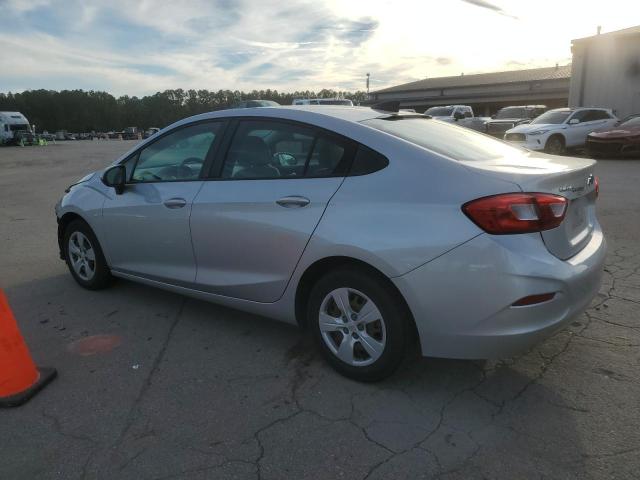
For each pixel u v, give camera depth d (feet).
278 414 9.45
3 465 8.23
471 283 8.82
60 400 10.03
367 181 9.95
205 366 11.27
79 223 15.60
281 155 11.26
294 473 7.93
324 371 10.96
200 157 12.72
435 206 9.14
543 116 61.98
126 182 14.23
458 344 9.20
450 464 8.05
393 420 9.21
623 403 9.52
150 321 13.70
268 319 13.71
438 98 167.73
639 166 47.32
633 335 12.18
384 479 7.77
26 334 13.03
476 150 10.93
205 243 12.19
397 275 9.30
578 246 9.94
